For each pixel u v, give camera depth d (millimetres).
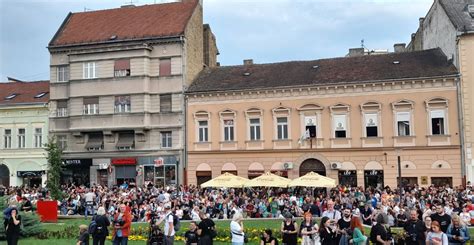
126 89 49000
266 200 34312
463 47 40906
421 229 15656
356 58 47500
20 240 23609
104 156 49656
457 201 28109
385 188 37844
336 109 44031
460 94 40875
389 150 42562
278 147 45375
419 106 42000
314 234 16188
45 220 29938
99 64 50094
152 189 41219
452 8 44125
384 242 15047
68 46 51188
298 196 35812
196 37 52000
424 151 41719
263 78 47594
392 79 42438
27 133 52906
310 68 47625
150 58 49312
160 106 48906
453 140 41000
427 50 46000
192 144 47625
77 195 36719
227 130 47000
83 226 18844
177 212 26328
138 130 48375
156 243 18203
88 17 54906
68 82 51312
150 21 51438
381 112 42938
